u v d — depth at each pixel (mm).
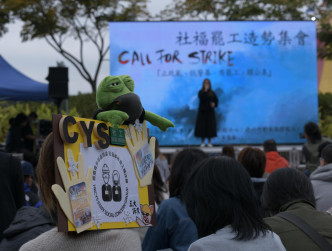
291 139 17109
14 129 14070
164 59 16688
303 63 17188
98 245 1978
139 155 2217
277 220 2525
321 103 19438
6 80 16828
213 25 16844
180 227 3064
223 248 1929
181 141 16672
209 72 16828
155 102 16688
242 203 2002
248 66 17000
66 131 1837
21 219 2975
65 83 13367
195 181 2061
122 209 2086
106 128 2043
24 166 5453
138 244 2057
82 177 1897
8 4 21016
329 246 2363
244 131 16984
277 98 17109
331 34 21375
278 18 21562
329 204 3793
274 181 2781
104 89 2137
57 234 2006
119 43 16578
